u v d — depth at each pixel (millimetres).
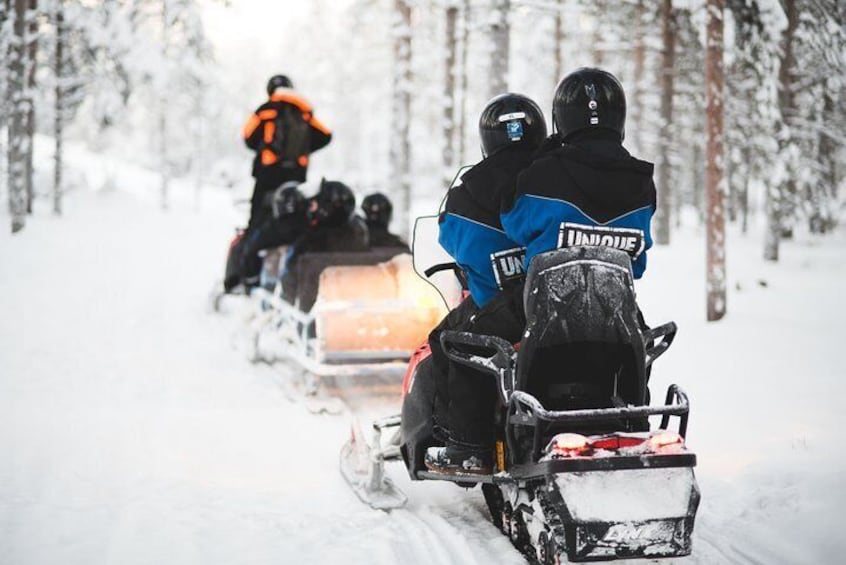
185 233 24828
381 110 55281
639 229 4301
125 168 43094
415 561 4375
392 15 23000
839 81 18734
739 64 19281
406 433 5168
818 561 4340
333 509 5254
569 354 4199
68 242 20609
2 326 11477
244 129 11375
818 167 20969
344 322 7797
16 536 4676
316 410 7855
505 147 4652
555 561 3873
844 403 7336
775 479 5414
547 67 31141
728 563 4328
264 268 10109
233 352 10430
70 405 7957
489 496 5035
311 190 9945
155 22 25594
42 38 23609
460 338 4492
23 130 21141
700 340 10664
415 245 5254
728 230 33344
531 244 4285
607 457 3830
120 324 11891
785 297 14547
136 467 6023
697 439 6605
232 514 5117
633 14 25406
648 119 29703
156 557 4438
